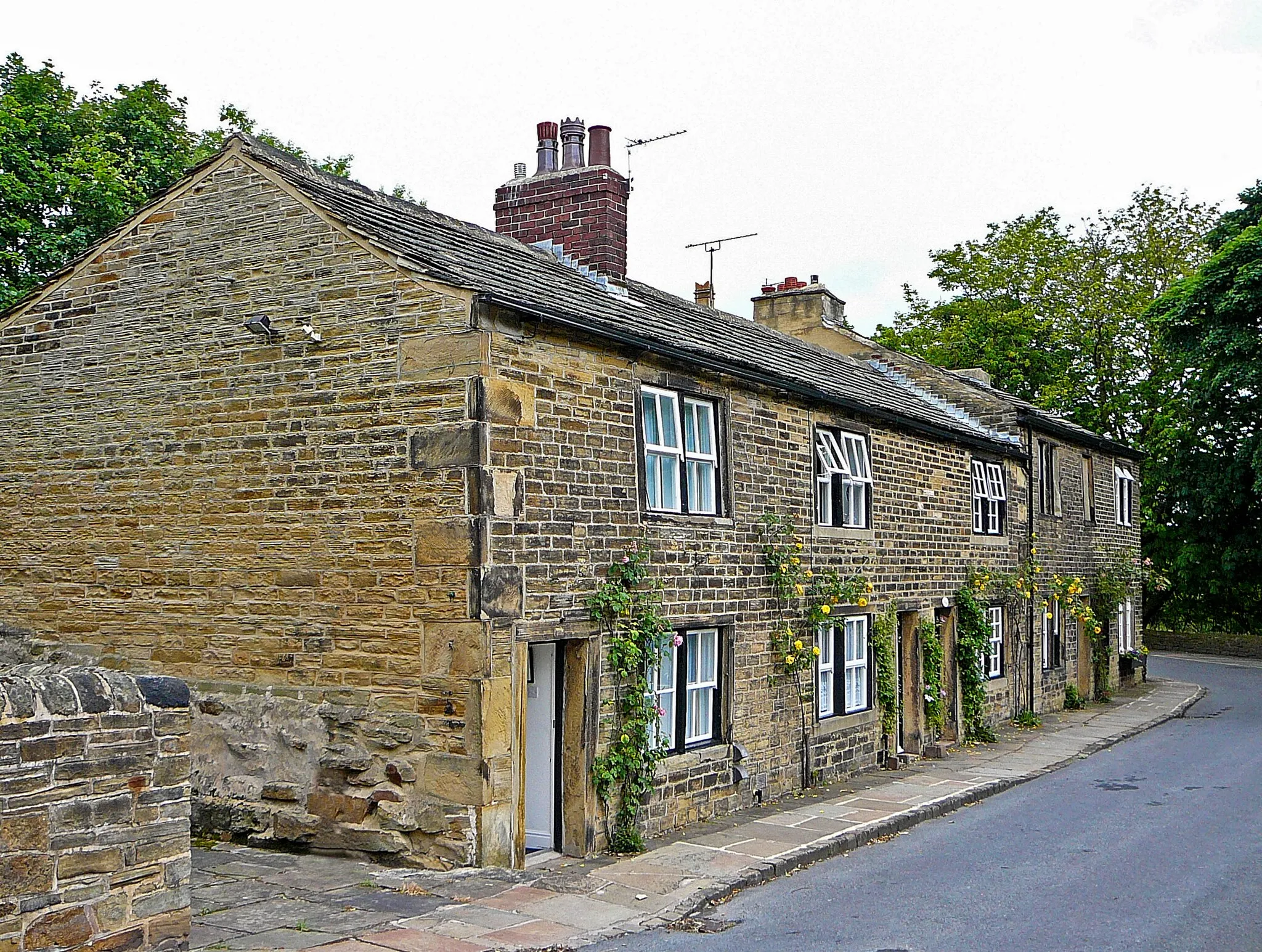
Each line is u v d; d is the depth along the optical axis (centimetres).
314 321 1056
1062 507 2503
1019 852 1119
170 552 1122
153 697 671
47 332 1211
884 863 1072
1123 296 3991
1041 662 2333
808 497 1451
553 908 870
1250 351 3005
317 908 852
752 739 1316
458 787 954
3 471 1223
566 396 1054
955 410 2319
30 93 2136
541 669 1096
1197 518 3550
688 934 824
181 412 1126
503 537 975
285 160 1168
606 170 1500
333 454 1036
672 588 1176
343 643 1020
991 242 4309
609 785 1079
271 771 1043
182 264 1138
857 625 1616
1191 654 4016
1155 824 1245
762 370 1320
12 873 593
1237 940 820
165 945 666
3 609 1208
